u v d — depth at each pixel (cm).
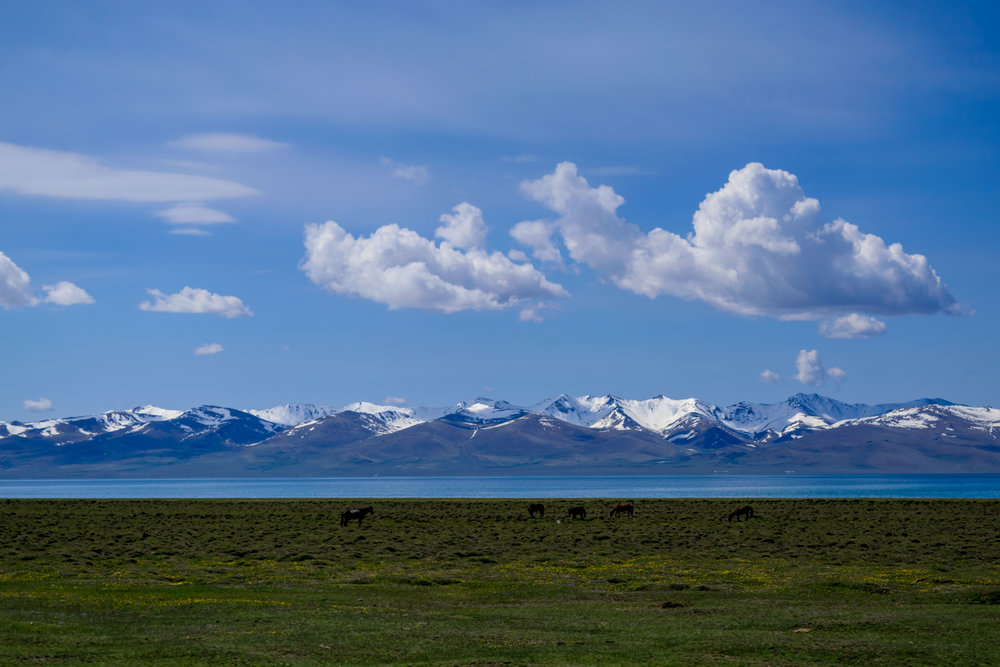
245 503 14675
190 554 6044
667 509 11900
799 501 14025
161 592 4184
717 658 2684
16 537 7425
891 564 5319
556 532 7931
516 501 15100
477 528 8494
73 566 5322
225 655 2734
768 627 3216
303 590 4294
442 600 4016
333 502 14962
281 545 6712
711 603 3869
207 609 3616
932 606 3706
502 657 2722
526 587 4434
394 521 9606
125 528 8531
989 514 10050
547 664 2609
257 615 3469
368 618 3425
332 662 2653
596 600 4025
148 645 2880
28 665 2573
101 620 3334
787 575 4781
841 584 4300
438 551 6228
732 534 7550
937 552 5938
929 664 2605
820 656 2716
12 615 3419
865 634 3059
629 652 2784
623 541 6962
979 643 2864
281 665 2605
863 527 8169
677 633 3091
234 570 5103
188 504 14350
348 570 5147
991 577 4569
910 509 11131
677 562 5500
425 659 2709
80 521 9644
